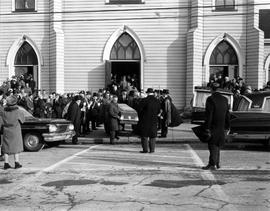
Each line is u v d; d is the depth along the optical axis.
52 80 26.00
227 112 10.61
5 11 26.50
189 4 25.14
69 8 25.94
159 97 17.89
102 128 21.73
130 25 25.62
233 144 15.86
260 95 14.26
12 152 11.10
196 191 8.34
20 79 24.28
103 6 25.73
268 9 25.59
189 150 14.55
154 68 25.50
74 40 25.95
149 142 13.98
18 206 7.42
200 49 24.89
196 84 24.67
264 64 25.42
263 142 14.41
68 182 9.33
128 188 8.66
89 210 7.08
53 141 15.06
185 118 24.05
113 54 25.94
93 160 12.39
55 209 7.18
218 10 24.95
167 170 10.64
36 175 10.22
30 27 26.34
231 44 24.95
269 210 7.00
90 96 20.70
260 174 10.09
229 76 25.16
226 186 8.79
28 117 15.45
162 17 25.38
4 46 26.64
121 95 21.92
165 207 7.20
